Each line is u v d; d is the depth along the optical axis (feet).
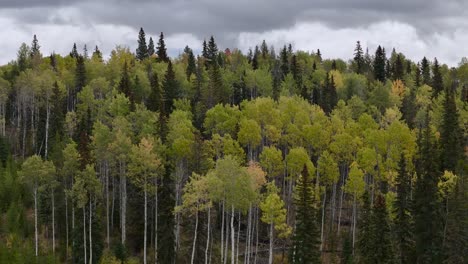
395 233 198.39
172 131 225.56
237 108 271.08
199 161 219.61
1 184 240.53
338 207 277.64
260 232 246.47
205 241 208.64
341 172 285.23
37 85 323.57
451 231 191.52
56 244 224.74
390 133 244.63
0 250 199.31
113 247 214.28
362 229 196.75
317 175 232.53
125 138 211.82
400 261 193.57
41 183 219.20
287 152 288.92
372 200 236.43
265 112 260.01
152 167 199.72
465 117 298.35
